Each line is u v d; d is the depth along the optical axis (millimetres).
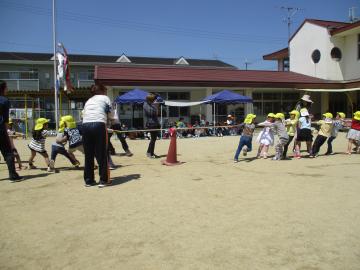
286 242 3215
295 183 5727
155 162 8453
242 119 22109
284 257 2910
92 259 2963
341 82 23141
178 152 10539
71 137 7285
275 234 3414
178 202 4641
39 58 33625
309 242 3207
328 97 23719
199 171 7062
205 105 21125
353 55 23156
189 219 3922
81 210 4363
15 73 30266
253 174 6645
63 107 26359
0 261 2971
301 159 8672
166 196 4969
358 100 22609
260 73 24000
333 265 2756
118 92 19797
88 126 5586
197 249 3105
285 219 3852
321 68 24031
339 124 9594
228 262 2840
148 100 9289
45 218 4082
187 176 6508
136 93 16266
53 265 2873
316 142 8953
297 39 26203
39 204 4684
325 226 3615
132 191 5328
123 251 3105
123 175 6691
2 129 6086
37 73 30766
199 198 4828
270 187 5449
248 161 8438
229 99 17312
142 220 3924
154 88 20203
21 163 8336
